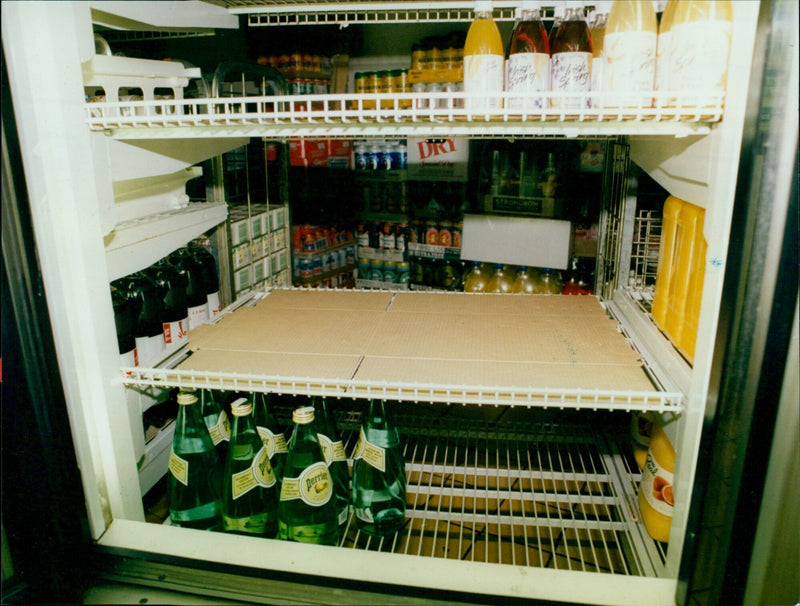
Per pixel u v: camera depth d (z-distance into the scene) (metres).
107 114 0.95
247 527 1.16
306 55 2.40
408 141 2.32
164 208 1.29
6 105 0.72
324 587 0.83
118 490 0.99
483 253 2.13
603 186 1.59
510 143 2.05
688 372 0.90
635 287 1.47
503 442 1.61
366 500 1.23
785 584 0.77
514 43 1.00
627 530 1.15
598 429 1.54
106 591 0.84
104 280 0.95
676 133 0.83
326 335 1.21
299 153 2.30
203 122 0.91
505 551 1.19
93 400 0.95
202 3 1.20
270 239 1.86
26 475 0.77
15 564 0.77
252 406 1.16
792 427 0.70
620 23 0.86
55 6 0.81
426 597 0.81
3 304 0.73
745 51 0.72
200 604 0.81
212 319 1.37
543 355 1.08
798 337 0.67
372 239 2.63
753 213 0.68
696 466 0.80
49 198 0.83
